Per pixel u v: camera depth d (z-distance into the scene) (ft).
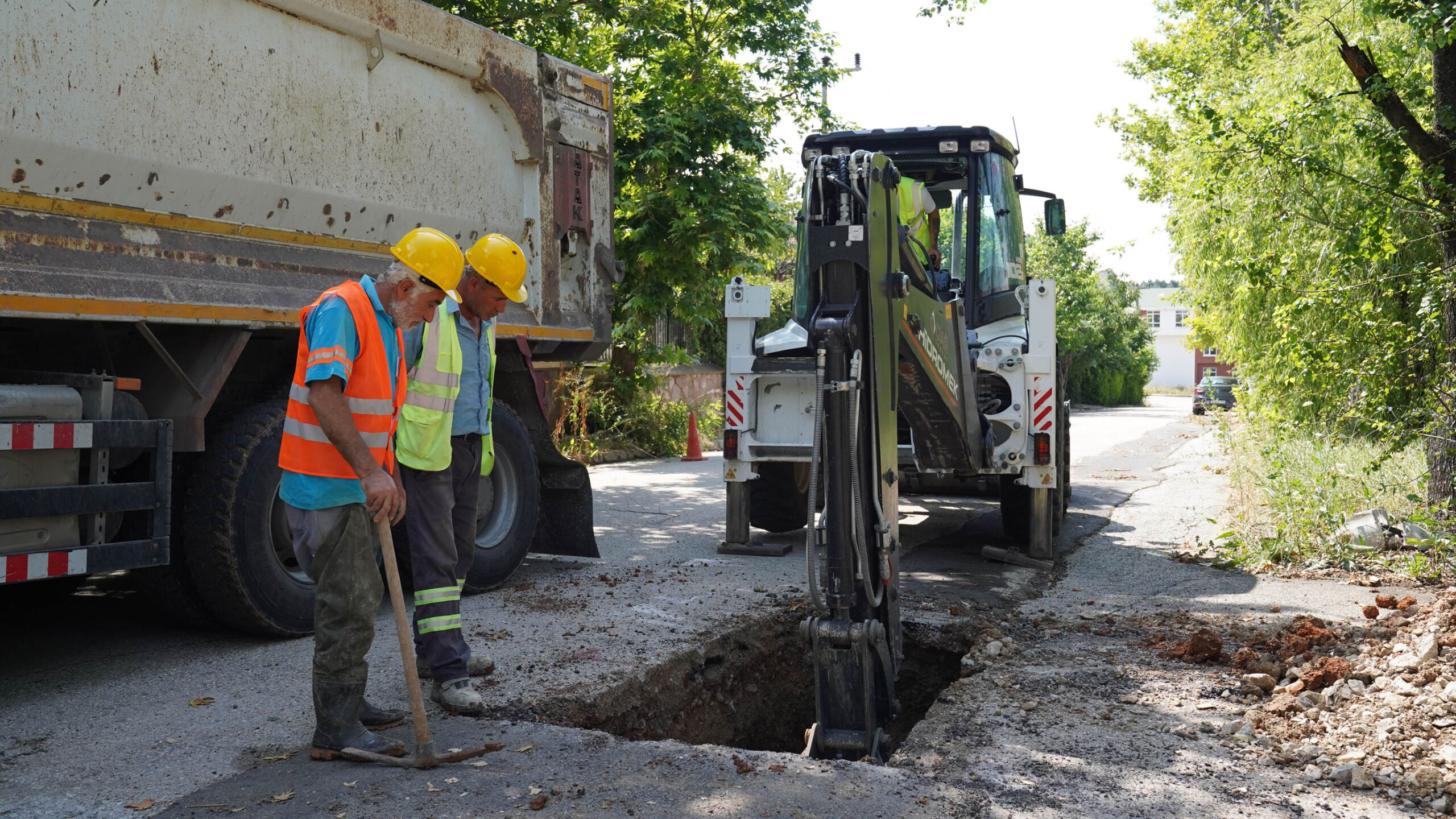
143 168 14.55
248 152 16.08
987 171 24.72
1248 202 36.60
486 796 10.55
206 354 15.88
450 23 19.61
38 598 19.57
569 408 48.70
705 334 71.10
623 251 46.44
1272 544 23.07
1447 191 22.25
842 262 13.30
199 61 15.26
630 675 14.87
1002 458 23.63
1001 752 11.99
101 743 12.05
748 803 10.43
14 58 12.85
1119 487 38.99
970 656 16.14
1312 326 26.53
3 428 12.76
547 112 22.48
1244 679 14.37
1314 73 34.81
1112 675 15.01
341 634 11.39
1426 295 23.26
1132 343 150.82
